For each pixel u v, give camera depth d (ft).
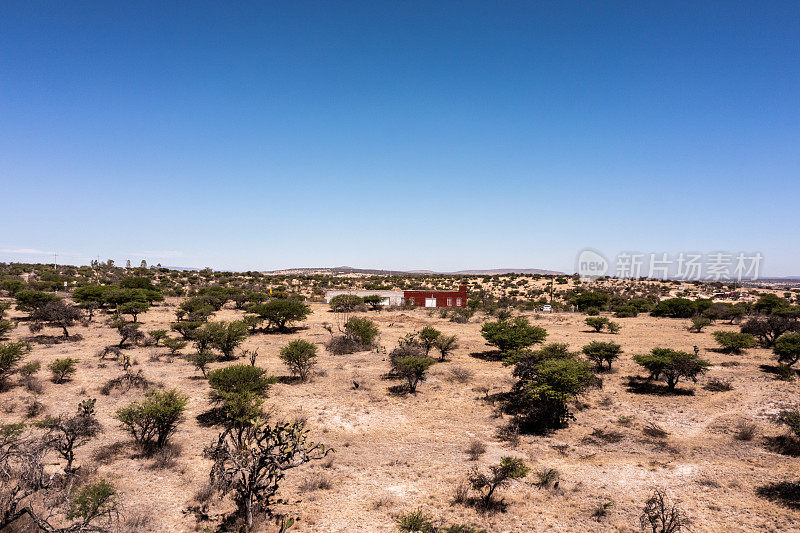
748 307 228.02
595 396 79.41
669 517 38.40
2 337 125.49
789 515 39.68
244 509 38.83
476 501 42.55
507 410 71.41
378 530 37.42
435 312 222.69
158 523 37.60
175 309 212.02
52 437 44.50
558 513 40.42
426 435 60.95
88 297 181.47
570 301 282.36
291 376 92.63
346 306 230.89
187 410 68.33
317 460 52.01
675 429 63.36
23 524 34.06
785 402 74.08
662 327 173.27
